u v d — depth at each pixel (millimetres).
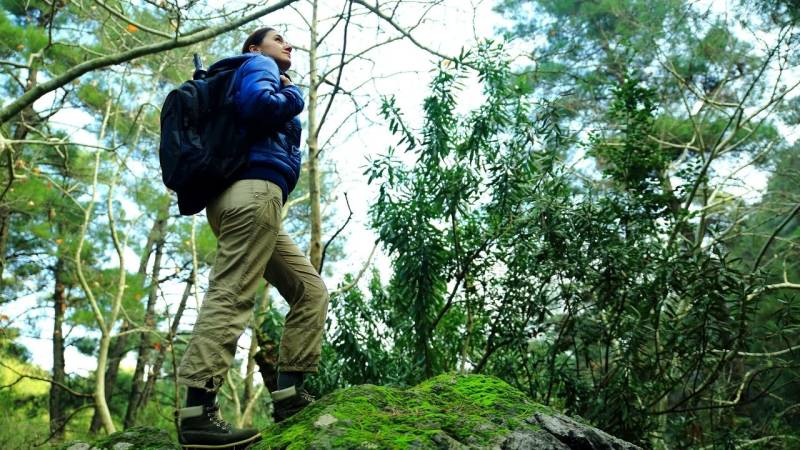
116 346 18266
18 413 15891
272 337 5941
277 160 2758
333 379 6867
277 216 2740
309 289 2906
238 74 2754
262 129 2730
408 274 6547
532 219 6023
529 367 6863
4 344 15594
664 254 5977
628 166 7164
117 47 9695
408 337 6891
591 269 5871
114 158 13086
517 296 6129
